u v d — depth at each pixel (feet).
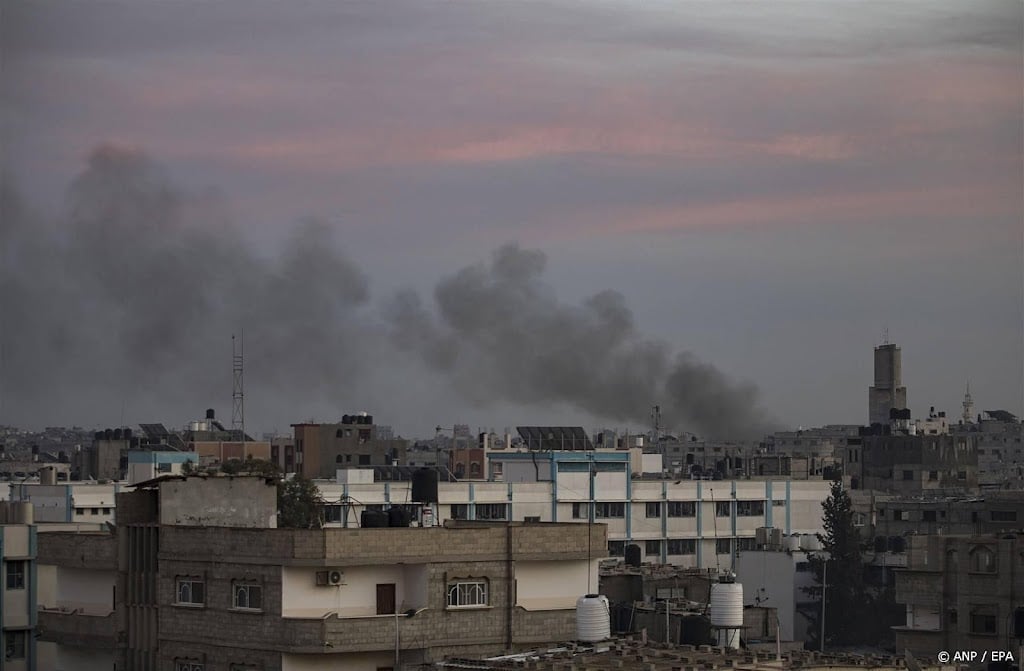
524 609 410.72
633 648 349.00
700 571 639.35
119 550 428.97
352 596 399.65
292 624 390.63
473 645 404.77
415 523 509.35
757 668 321.32
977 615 563.89
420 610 399.65
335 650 388.57
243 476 432.66
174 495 426.51
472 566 408.26
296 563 393.50
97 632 446.60
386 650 395.14
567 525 420.77
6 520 549.13
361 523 436.35
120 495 431.02
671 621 481.46
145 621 421.18
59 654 459.32
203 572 410.72
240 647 400.67
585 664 324.60
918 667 337.93
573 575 422.41
